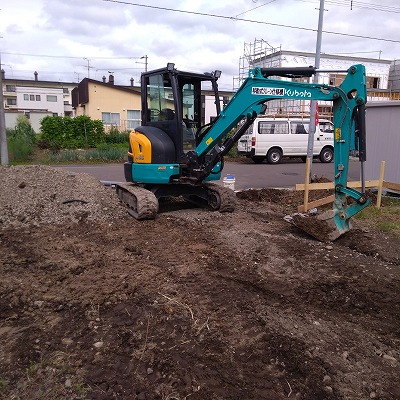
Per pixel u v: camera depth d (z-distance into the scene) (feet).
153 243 20.08
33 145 86.17
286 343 11.41
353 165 62.59
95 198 26.89
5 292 14.37
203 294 14.40
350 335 12.13
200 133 27.30
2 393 9.22
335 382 9.92
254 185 42.75
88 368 10.17
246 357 10.80
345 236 21.25
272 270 16.92
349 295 14.74
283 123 64.85
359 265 17.63
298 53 83.61
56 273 15.99
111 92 111.14
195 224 23.71
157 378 9.88
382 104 34.60
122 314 12.91
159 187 27.09
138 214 23.97
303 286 15.34
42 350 10.90
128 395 9.27
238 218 25.49
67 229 22.50
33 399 9.00
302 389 9.64
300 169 57.31
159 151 25.17
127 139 96.78
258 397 9.33
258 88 21.75
